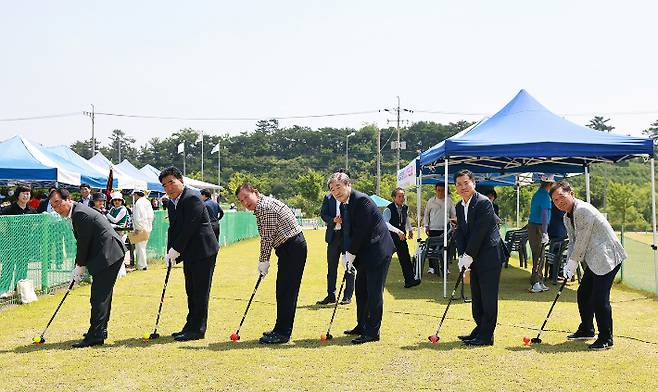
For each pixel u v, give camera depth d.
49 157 13.95
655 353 5.56
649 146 8.82
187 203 6.00
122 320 7.02
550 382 4.69
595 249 5.73
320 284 10.16
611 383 4.67
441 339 6.10
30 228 8.64
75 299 8.48
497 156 8.72
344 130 79.94
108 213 12.22
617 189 38.59
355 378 4.79
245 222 24.62
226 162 74.50
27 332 6.39
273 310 7.69
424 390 4.51
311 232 30.86
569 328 6.60
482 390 4.51
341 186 6.03
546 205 9.30
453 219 11.27
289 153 80.06
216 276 11.34
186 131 80.44
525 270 12.72
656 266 9.04
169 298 8.58
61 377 4.82
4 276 8.09
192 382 4.70
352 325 6.79
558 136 8.98
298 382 4.70
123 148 91.88
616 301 8.59
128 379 4.77
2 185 15.84
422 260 11.43
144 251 12.32
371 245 6.00
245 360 5.30
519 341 6.02
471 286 6.12
